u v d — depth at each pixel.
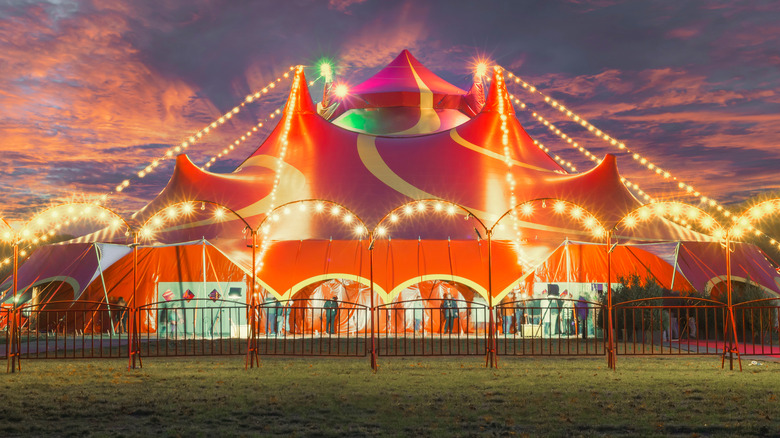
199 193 25.77
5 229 13.89
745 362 14.80
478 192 25.48
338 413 9.02
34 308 22.53
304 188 25.84
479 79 36.75
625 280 22.41
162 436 7.74
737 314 21.86
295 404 9.58
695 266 22.73
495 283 19.72
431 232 23.14
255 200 25.42
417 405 9.54
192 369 13.48
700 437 7.74
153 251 22.59
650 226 24.77
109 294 22.33
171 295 22.28
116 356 14.79
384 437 7.71
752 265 23.38
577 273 22.70
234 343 18.89
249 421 8.55
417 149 28.53
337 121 35.72
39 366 14.00
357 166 27.22
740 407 9.36
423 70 39.22
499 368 13.70
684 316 21.95
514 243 21.30
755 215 14.79
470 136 29.61
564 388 10.98
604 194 25.72
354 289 22.22
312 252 20.75
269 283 19.81
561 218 24.45
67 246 23.17
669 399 9.98
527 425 8.30
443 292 22.30
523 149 29.81
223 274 22.27
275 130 31.55
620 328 21.34
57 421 8.55
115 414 8.96
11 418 8.69
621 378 12.19
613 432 7.96
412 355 13.87
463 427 8.23
